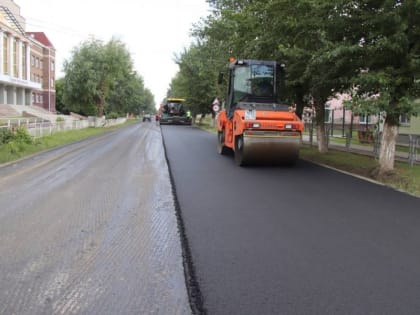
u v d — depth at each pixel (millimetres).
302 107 19391
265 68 15258
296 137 13555
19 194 9469
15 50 65312
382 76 10805
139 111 138625
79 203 8555
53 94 88562
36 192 9695
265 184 10734
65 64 48562
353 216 7582
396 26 10766
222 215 7566
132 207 8195
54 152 18891
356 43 11953
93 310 4055
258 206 8281
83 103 50031
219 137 18234
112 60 49062
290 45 15172
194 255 5523
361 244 6016
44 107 85250
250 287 4555
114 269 5066
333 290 4492
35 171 13008
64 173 12570
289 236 6355
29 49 71625
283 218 7383
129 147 21312
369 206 8375
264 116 13570
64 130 33812
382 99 10867
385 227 6891
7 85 62688
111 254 5578
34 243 6027
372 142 21250
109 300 4262
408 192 9852
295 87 18078
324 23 12344
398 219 7391
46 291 4465
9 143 18391
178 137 29125
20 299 4281
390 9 10805
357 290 4500
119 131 38969
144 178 11594
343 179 11641
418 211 7984
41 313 3994
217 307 4105
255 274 4906
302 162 15547
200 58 41562
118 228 6773
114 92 77312
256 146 13328
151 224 6996
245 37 17922
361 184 10891
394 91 11289
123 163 14867
